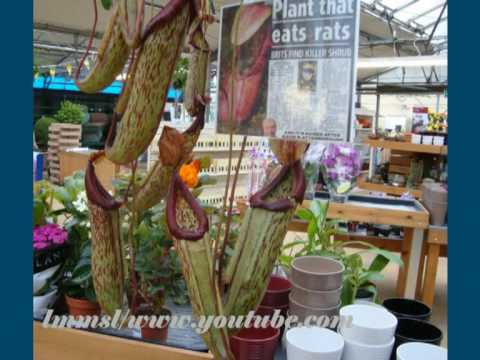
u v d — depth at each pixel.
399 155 4.75
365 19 6.21
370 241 2.96
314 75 0.67
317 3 0.67
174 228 0.66
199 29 0.75
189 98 0.77
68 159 6.34
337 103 0.66
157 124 0.66
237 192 2.79
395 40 6.12
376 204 2.79
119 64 0.69
